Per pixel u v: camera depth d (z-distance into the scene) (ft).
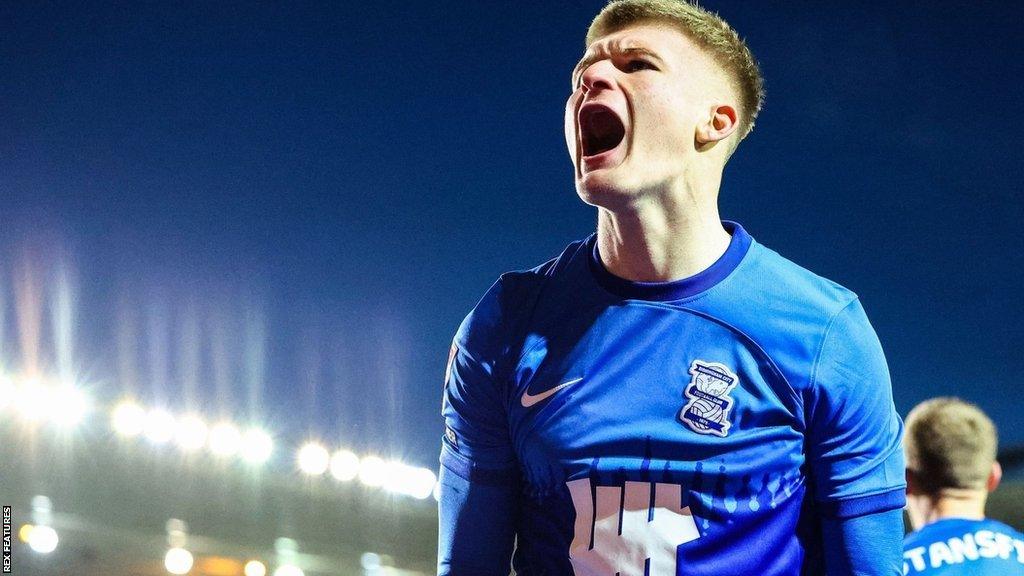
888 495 4.05
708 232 4.04
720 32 4.11
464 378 4.38
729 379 3.91
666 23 4.07
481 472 4.41
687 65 3.96
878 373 4.04
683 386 3.92
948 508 8.23
